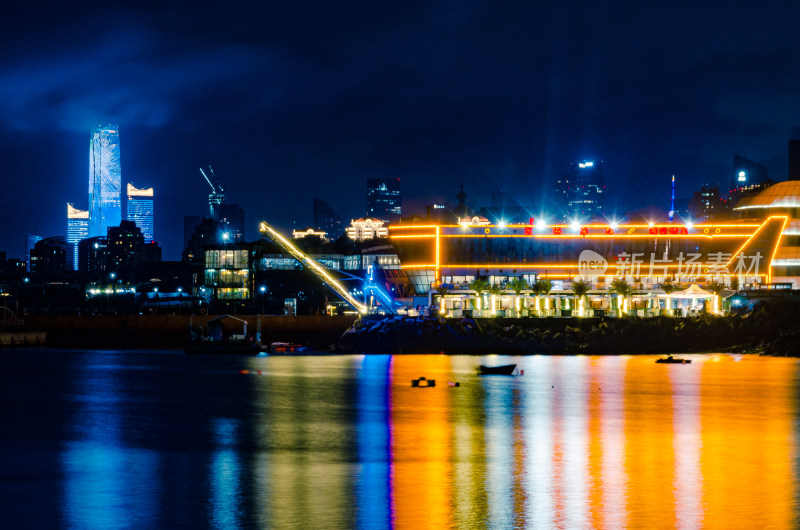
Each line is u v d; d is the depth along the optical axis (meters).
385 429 91.69
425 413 101.69
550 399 112.19
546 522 57.91
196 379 136.38
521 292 192.50
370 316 191.38
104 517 59.62
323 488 66.88
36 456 78.75
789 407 105.69
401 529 56.59
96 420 98.00
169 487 67.38
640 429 91.62
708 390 120.25
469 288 194.62
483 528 56.78
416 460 76.69
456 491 65.88
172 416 100.56
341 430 91.31
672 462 75.56
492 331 176.88
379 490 66.12
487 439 86.25
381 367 153.00
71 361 170.00
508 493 65.19
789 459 76.75
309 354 183.75
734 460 76.19
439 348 177.12
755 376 136.62
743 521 57.78
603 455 78.56
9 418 99.56
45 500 63.78
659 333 176.12
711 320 178.25
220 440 86.12
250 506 61.97
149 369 153.25
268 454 79.44
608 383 128.25
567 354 173.62
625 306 189.62
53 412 103.88
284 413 102.25
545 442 84.50
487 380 132.75
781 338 172.12
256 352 184.38
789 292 185.25
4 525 58.19
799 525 56.94
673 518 58.53
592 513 59.88
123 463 75.69
